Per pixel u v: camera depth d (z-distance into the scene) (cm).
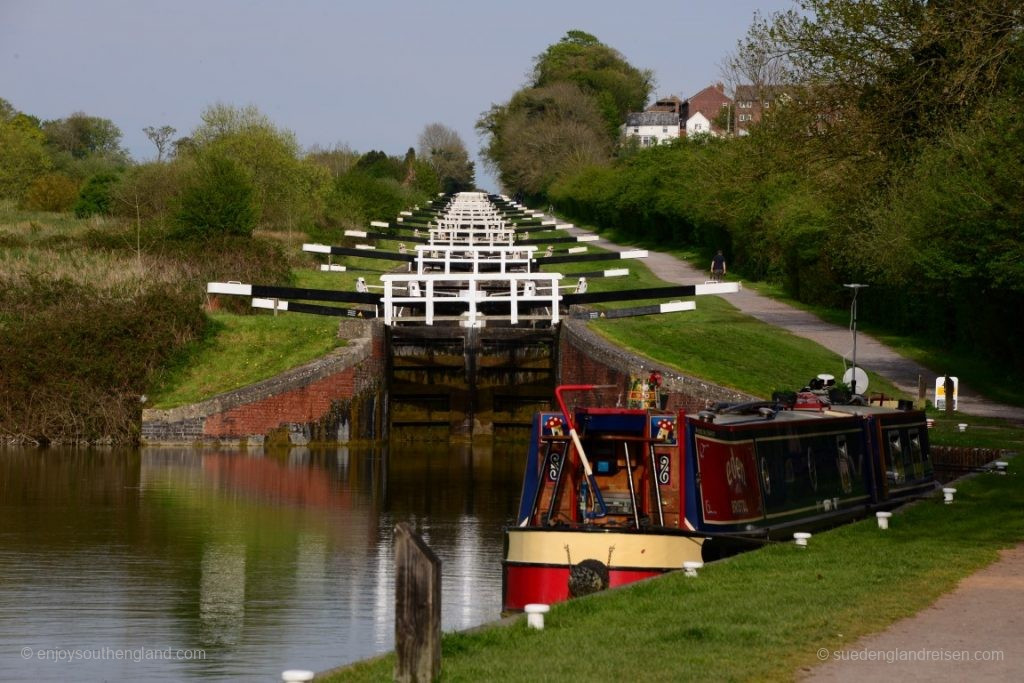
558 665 1237
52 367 5159
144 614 2428
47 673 2028
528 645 1330
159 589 2641
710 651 1295
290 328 5634
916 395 5019
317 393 5216
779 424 2305
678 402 4653
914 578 1692
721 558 2023
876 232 5603
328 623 2372
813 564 1808
